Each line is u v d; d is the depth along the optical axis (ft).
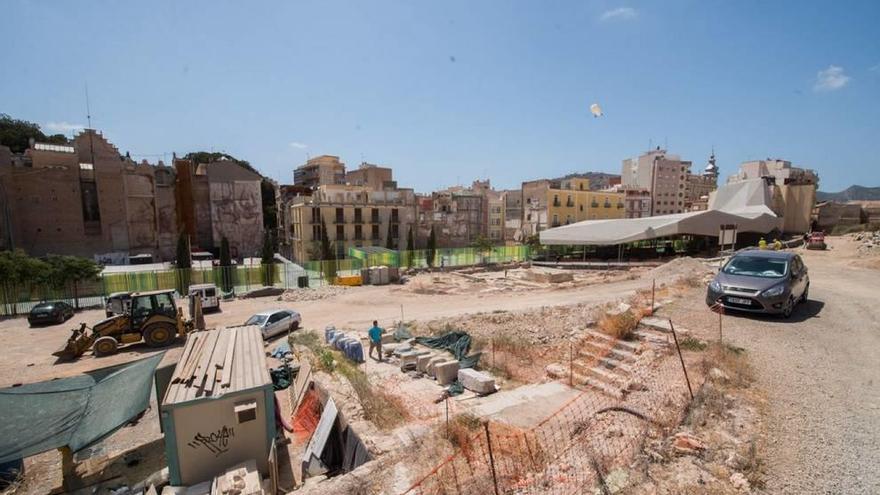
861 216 167.94
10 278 96.22
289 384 43.75
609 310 44.06
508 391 34.24
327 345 55.26
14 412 26.86
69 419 27.78
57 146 171.42
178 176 204.95
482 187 316.19
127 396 30.73
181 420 24.70
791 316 38.63
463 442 22.76
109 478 29.22
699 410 20.66
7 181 156.35
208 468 25.34
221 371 28.37
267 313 68.80
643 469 16.46
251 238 213.25
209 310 92.63
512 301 81.20
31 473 30.17
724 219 129.49
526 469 18.95
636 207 266.77
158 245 193.57
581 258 165.37
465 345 46.21
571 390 29.96
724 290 39.22
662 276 83.56
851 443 17.80
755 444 17.74
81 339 59.57
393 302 94.68
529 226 255.09
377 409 29.55
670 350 30.78
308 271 144.87
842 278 62.59
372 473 20.63
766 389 23.29
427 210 232.32
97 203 178.29
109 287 110.52
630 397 24.43
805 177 219.82
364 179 266.98
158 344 62.39
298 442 31.76
